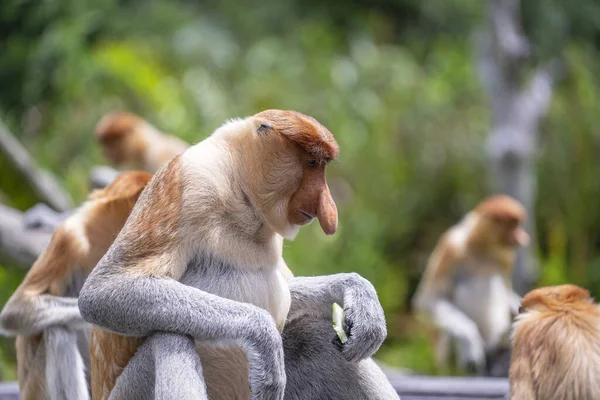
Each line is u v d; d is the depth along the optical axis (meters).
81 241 8.05
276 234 6.35
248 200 6.11
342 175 21.84
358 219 20.83
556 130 21.77
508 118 17.98
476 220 15.52
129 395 5.96
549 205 21.36
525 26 24.00
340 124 22.38
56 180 18.48
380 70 23.92
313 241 19.56
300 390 6.72
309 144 6.05
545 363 7.14
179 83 21.81
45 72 20.64
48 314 7.96
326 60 24.08
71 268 8.08
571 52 22.69
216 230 5.99
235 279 6.12
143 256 5.85
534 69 23.38
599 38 25.27
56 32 20.97
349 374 6.66
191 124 20.30
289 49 24.75
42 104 20.97
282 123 6.10
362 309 6.16
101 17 22.70
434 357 16.33
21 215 12.78
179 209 5.91
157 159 16.17
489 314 15.27
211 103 21.27
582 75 22.14
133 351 6.14
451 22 27.42
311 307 6.61
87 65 20.47
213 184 5.99
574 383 6.98
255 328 5.74
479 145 22.08
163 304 5.71
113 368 6.24
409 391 10.22
